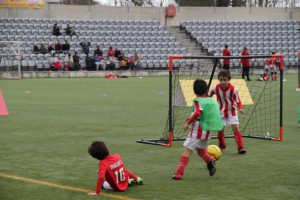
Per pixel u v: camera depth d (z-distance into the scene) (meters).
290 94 20.55
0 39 35.69
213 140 9.91
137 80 30.77
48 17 40.22
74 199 5.82
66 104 16.73
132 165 7.68
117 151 8.78
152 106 16.06
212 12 44.34
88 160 8.01
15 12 39.28
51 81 29.64
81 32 38.69
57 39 37.16
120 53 36.53
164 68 37.62
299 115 11.88
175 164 7.76
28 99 18.53
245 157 8.28
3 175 7.01
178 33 42.03
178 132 10.95
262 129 11.57
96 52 35.69
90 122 12.39
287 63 40.28
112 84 26.97
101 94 20.56
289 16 45.25
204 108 6.66
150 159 8.12
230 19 44.66
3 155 8.41
